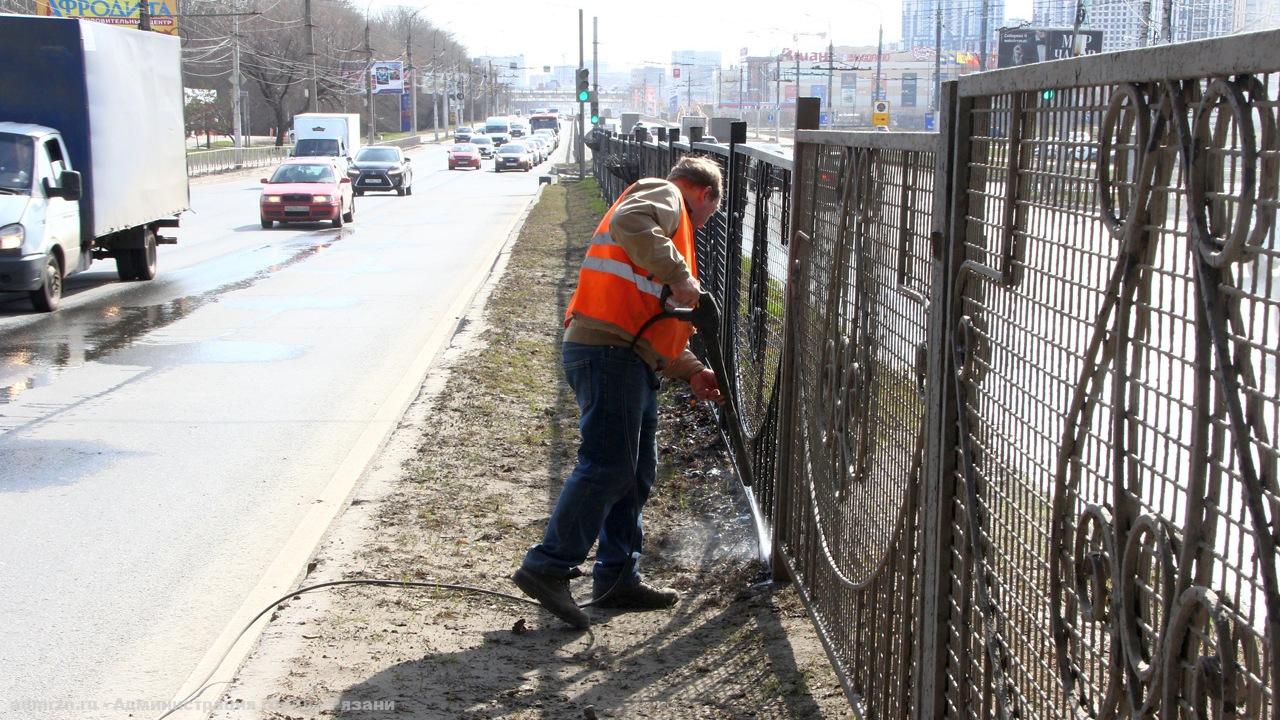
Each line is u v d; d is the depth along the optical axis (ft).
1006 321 8.18
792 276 16.14
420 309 46.73
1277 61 4.87
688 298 14.20
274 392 31.27
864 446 12.22
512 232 83.51
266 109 321.73
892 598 11.02
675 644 14.96
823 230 14.49
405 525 19.53
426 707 12.97
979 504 8.82
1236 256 5.23
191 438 26.37
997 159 8.43
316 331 41.50
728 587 16.99
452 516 20.06
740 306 22.71
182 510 21.11
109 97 51.88
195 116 266.77
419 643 14.78
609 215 14.97
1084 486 6.92
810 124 15.93
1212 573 5.51
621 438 14.87
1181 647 5.82
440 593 16.49
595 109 174.19
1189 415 5.73
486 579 17.11
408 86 416.05
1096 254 6.77
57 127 49.29
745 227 22.35
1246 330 5.22
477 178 181.37
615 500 15.11
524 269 59.52
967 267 8.86
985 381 8.65
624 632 15.40
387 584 16.76
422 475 22.58
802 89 375.45
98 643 15.31
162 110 59.52
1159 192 6.04
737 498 21.06
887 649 11.12
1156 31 125.80
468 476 22.57
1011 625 8.19
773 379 18.22
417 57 426.10
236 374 33.81
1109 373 6.56
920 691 10.03
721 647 14.79
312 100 189.78
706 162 15.84
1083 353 6.94
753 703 13.17
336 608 15.83
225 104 277.44
